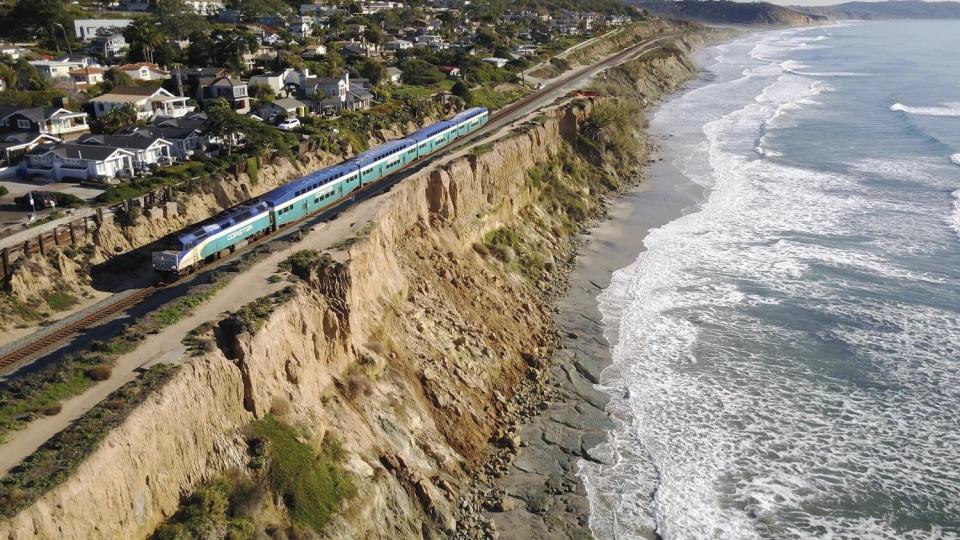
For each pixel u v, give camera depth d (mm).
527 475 36594
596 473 36906
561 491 35562
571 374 45594
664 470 37125
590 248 66000
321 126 83875
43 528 20625
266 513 27531
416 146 72688
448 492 34125
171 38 136625
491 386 42781
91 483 22359
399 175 60625
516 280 56031
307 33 163000
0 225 49219
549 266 60344
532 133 74812
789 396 43094
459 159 60250
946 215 70562
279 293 34375
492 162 63719
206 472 27141
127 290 44469
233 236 47906
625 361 47219
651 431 40156
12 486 21203
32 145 69062
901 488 35688
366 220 45812
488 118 96750
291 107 89062
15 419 25219
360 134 86375
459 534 32344
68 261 44469
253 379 29797
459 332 45094
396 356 39656
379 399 36031
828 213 72812
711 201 77938
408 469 33656
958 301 53594
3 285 40250
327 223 45594
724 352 47969
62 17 128375
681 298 55750
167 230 54062
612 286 58125
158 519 24906
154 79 103750
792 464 37469
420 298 45500
